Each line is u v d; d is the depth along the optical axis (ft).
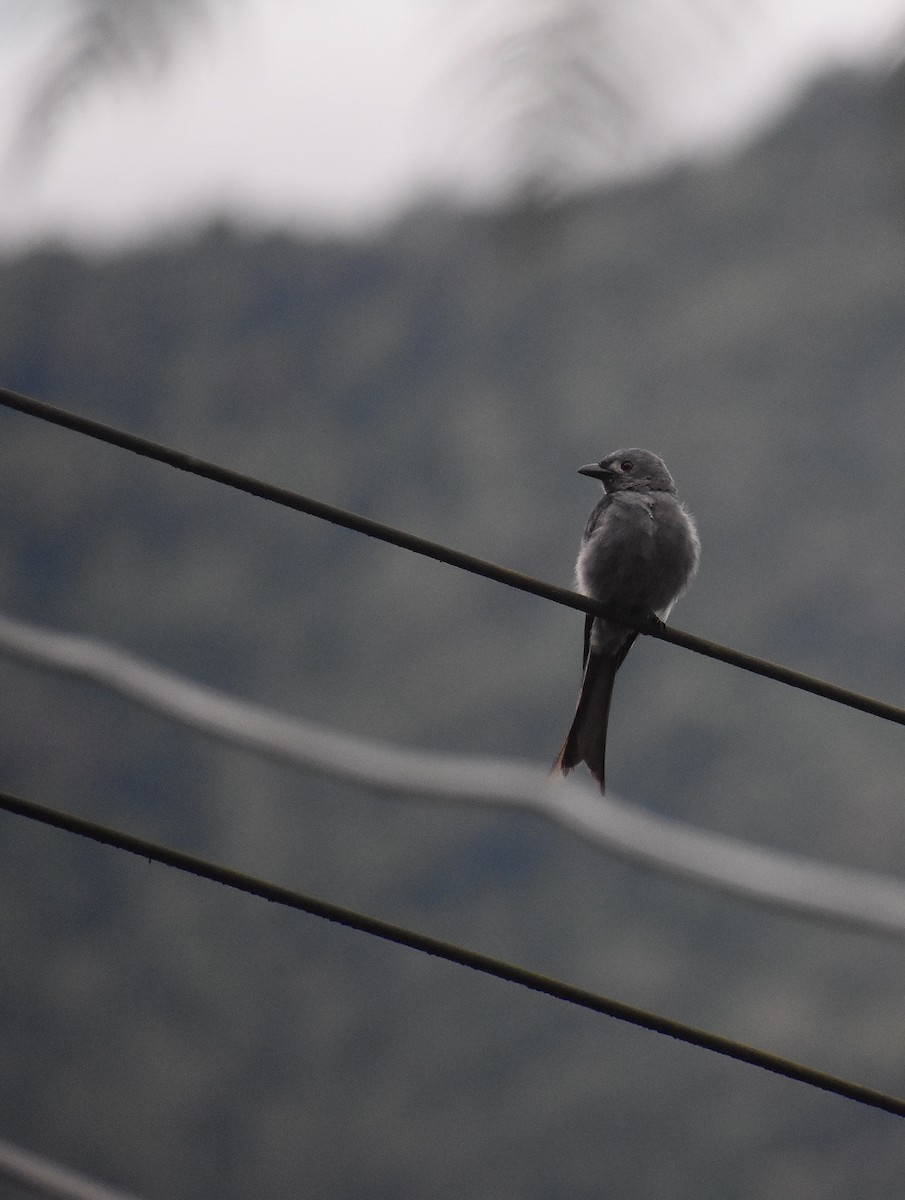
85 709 193.36
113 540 197.88
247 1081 168.04
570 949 166.71
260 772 190.49
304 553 200.54
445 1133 158.81
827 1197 139.13
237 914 182.70
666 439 158.30
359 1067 167.43
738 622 166.71
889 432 151.64
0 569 199.31
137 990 174.19
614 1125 150.61
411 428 164.04
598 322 137.59
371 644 193.98
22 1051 169.37
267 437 149.48
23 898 181.06
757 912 160.25
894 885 24.64
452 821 182.91
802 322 116.98
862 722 163.84
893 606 161.99
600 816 25.82
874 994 150.00
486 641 186.70
